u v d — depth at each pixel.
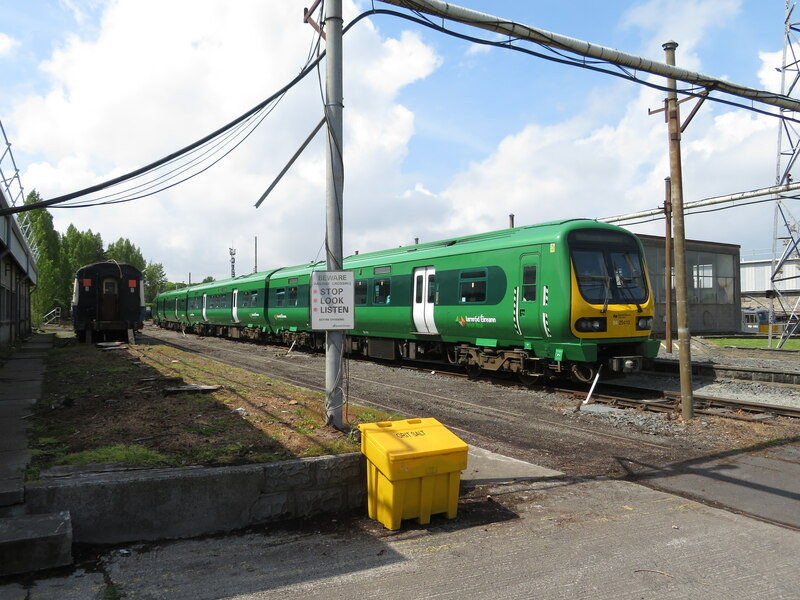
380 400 10.77
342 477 5.05
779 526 4.79
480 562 4.03
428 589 3.62
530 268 11.86
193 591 3.56
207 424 6.27
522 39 7.36
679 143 9.23
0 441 5.52
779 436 7.95
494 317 12.70
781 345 21.89
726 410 9.66
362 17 6.56
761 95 9.08
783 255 22.73
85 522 4.20
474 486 5.75
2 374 10.92
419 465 4.63
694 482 6.03
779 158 22.23
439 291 14.52
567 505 5.27
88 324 20.38
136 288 21.12
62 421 6.45
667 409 9.87
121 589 3.56
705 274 34.69
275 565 3.96
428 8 6.73
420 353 15.99
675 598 3.52
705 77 8.53
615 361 11.26
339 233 6.30
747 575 3.85
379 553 4.18
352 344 19.12
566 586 3.67
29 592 3.48
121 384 9.14
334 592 3.57
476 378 14.06
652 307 12.00
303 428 6.11
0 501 4.02
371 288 17.47
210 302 33.38
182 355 15.53
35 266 26.83
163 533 4.38
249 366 16.42
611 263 11.70
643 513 5.07
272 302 24.42
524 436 8.08
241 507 4.64
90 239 64.19
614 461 6.83
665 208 17.56
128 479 4.32
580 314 11.00
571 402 10.66
